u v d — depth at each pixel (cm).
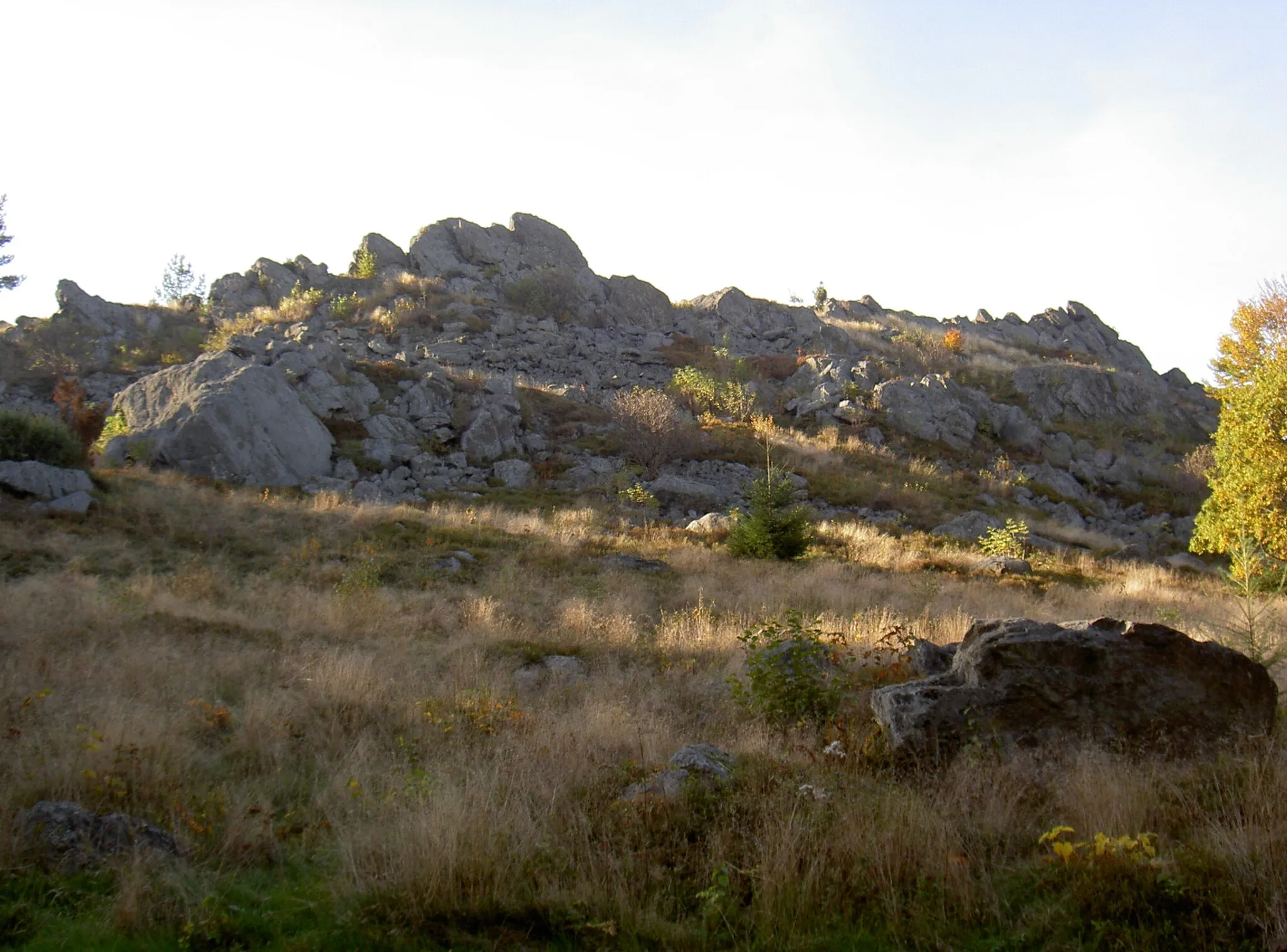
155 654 1004
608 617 1356
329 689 909
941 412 3919
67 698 838
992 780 602
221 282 4931
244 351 3098
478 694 905
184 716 795
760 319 5578
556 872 506
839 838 521
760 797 581
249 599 1383
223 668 987
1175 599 1798
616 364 4369
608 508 2627
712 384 3944
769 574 1802
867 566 1998
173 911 471
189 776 675
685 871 516
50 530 1669
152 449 2406
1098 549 2784
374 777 687
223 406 2477
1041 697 674
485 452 3062
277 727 792
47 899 479
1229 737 648
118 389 3659
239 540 1795
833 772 646
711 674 1063
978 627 731
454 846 504
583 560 1833
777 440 3459
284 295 4897
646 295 5456
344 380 3219
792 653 866
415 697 919
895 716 683
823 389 4006
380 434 2994
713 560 1948
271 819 602
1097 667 680
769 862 495
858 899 477
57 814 543
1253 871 452
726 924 456
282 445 2586
